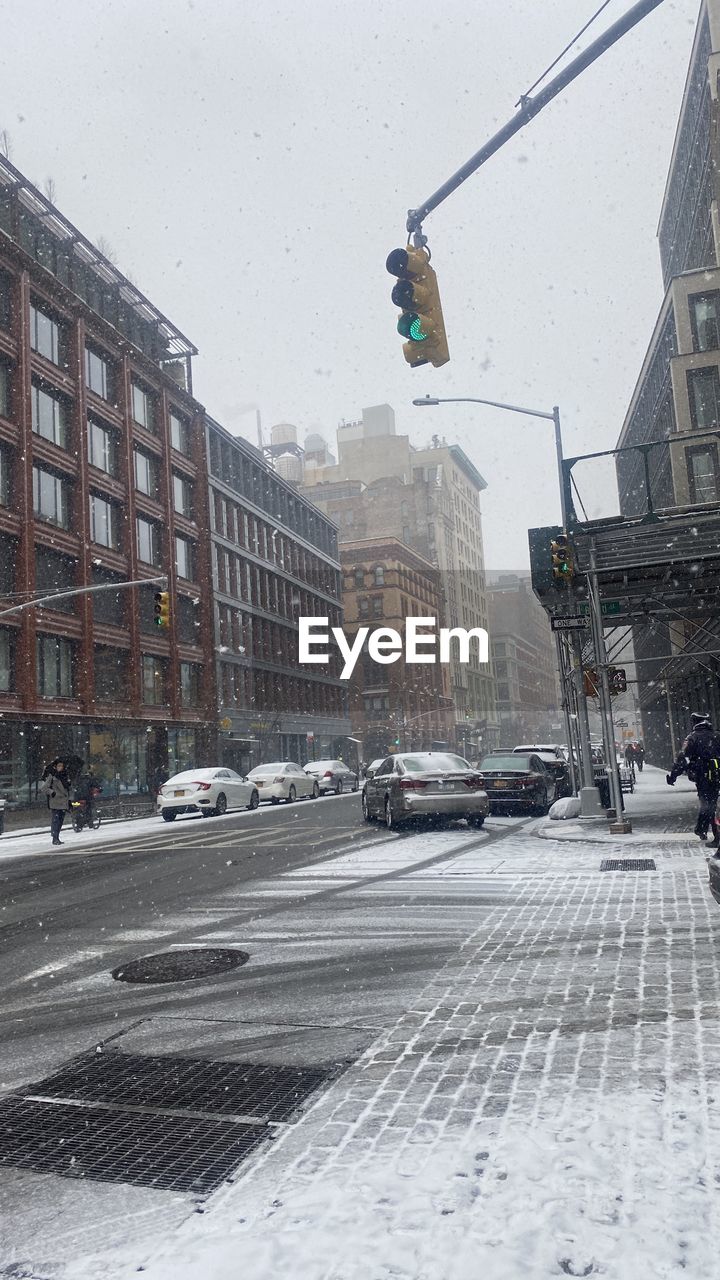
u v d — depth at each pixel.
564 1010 5.30
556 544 16.36
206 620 54.34
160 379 51.16
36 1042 5.44
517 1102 3.88
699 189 43.25
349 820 22.77
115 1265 2.82
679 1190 3.02
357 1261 2.68
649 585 18.92
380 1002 5.89
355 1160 3.39
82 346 42.81
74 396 41.84
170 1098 4.34
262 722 61.88
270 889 11.54
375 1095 4.10
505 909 9.01
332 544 84.56
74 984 6.92
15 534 36.62
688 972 6.04
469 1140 3.50
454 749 107.81
